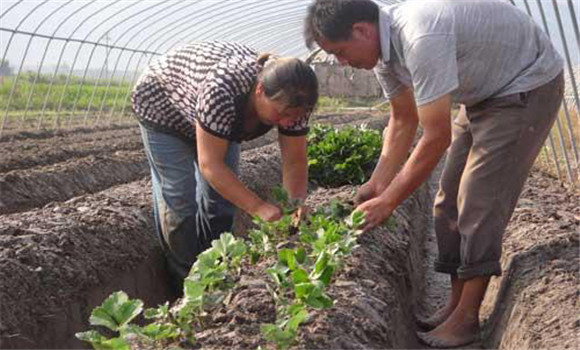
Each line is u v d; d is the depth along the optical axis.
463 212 4.83
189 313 3.86
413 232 7.63
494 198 4.74
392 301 4.91
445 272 5.44
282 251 4.11
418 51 4.21
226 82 4.55
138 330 3.49
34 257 5.39
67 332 5.21
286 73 4.17
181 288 6.47
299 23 27.12
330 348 3.67
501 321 5.32
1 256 5.18
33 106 26.86
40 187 9.52
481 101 4.72
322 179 9.02
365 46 4.36
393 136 5.21
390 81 4.94
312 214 5.43
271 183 10.34
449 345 5.20
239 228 8.18
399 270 5.88
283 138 5.01
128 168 11.87
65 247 5.75
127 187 8.52
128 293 6.12
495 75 4.57
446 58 4.24
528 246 5.91
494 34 4.47
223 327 3.86
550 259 5.50
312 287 3.70
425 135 4.38
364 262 5.18
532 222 6.79
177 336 3.66
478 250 4.80
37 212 6.71
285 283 3.99
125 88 25.59
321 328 3.82
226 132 4.64
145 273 6.52
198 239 5.97
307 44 4.44
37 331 4.91
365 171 9.16
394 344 4.50
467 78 4.55
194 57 5.14
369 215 4.67
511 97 4.59
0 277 4.91
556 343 4.16
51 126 21.52
